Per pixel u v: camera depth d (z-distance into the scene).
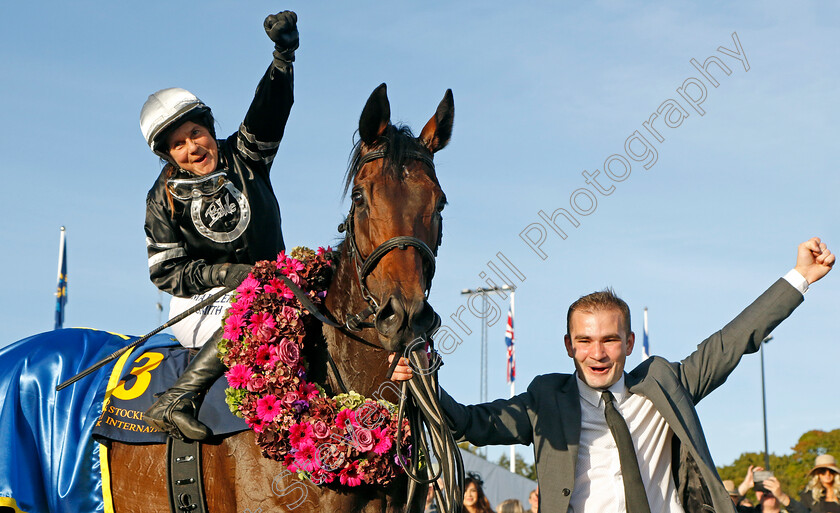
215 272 3.16
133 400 3.02
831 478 5.64
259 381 2.74
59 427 3.10
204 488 2.82
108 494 2.96
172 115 3.21
